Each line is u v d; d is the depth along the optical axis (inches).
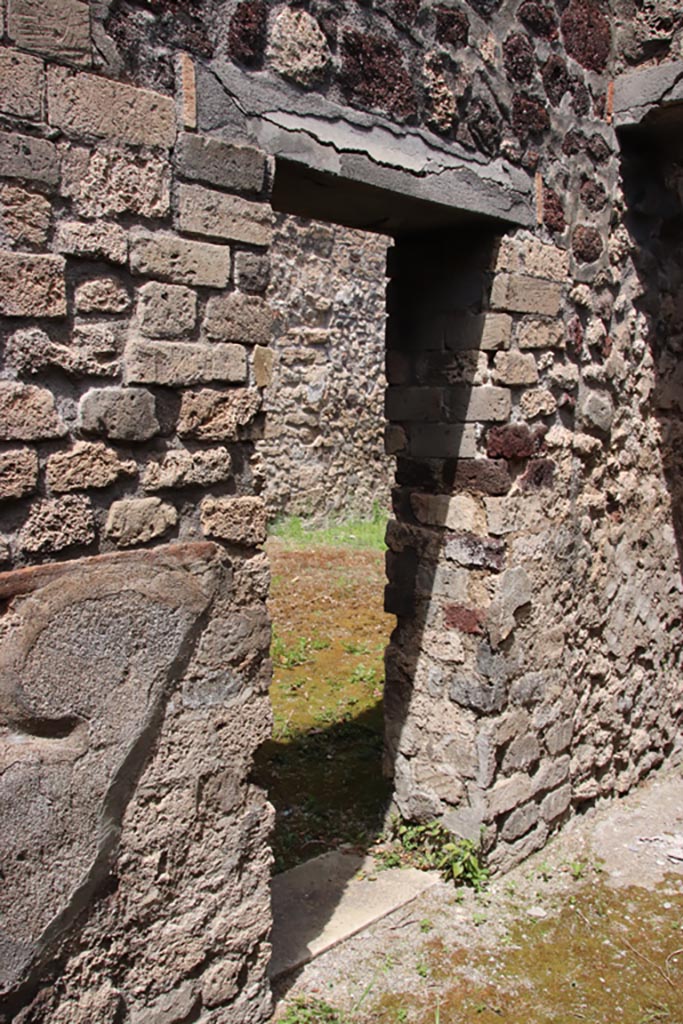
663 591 168.9
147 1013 93.7
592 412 145.1
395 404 141.4
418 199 113.3
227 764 98.3
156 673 90.7
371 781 164.4
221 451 95.4
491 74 121.4
